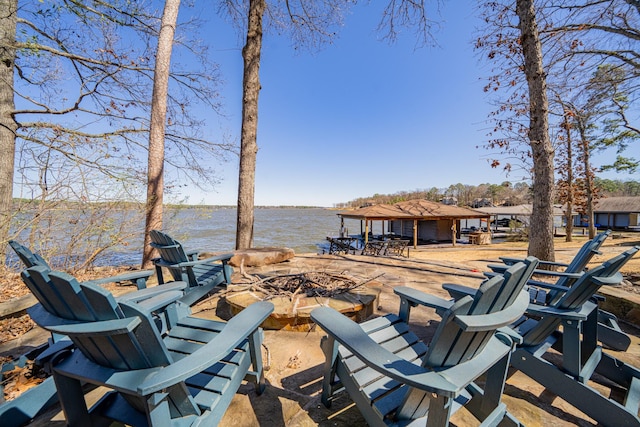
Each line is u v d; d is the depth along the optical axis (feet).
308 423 4.85
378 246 44.27
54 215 12.12
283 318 8.04
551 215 15.46
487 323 3.04
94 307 3.05
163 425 3.26
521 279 3.50
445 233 70.44
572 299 5.13
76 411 3.97
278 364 6.56
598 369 5.84
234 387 4.56
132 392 3.04
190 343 5.23
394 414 3.89
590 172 51.11
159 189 15.08
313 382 5.94
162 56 15.34
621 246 44.75
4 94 13.88
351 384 4.58
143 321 3.00
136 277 7.38
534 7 15.44
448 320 2.97
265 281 10.77
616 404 4.55
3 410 4.29
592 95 18.95
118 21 17.16
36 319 3.41
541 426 4.78
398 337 5.57
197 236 49.39
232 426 4.77
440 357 3.31
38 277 3.12
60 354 3.92
